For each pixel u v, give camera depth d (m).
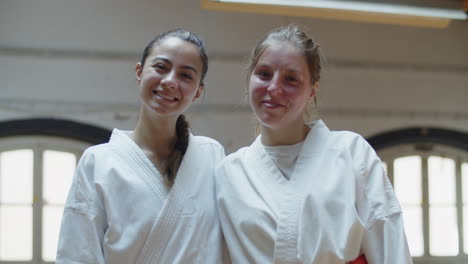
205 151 1.54
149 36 4.49
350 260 1.27
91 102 4.41
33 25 4.34
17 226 4.42
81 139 4.42
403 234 1.27
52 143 4.43
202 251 1.38
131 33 4.46
